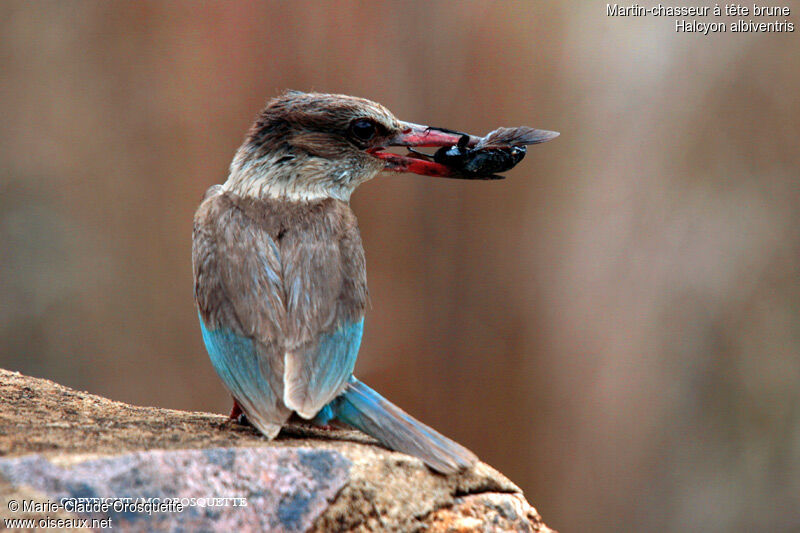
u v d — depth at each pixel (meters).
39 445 4.56
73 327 16.44
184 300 16.17
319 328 5.61
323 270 5.85
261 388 5.41
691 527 14.91
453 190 14.66
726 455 14.95
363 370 14.79
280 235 6.04
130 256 16.34
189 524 4.23
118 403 6.39
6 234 16.50
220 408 16.06
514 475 14.69
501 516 5.12
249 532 4.36
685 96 15.11
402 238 14.73
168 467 4.36
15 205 16.67
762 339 14.91
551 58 14.94
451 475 5.14
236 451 4.57
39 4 16.45
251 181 6.54
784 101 14.91
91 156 16.39
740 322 14.94
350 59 14.94
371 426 5.32
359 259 6.11
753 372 14.90
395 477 4.96
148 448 4.63
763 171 15.05
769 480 14.94
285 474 4.60
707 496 14.96
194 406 16.19
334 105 6.71
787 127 14.91
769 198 15.05
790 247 14.85
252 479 4.51
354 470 4.79
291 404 5.24
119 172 16.30
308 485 4.61
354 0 14.82
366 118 6.79
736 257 14.96
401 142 6.96
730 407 14.94
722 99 15.08
